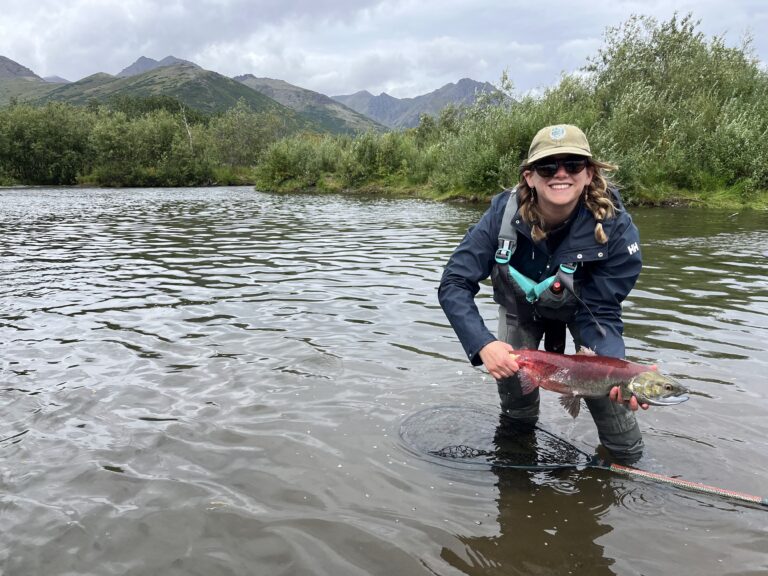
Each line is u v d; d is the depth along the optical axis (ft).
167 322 19.57
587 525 8.68
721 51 88.53
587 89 90.89
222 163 208.64
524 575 7.59
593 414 10.86
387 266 30.25
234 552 8.06
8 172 188.96
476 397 13.28
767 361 15.34
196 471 10.12
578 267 11.05
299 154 129.90
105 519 8.74
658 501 9.31
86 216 66.54
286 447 10.94
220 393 13.48
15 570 7.66
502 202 11.53
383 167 117.08
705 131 74.02
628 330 18.20
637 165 69.05
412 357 15.90
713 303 21.57
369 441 11.21
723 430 11.52
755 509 9.07
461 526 8.64
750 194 69.15
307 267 30.19
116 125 185.98
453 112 133.08
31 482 9.71
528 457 10.70
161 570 7.70
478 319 11.10
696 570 7.67
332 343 17.16
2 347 16.89
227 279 27.12
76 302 22.53
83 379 14.38
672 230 44.93
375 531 8.50
